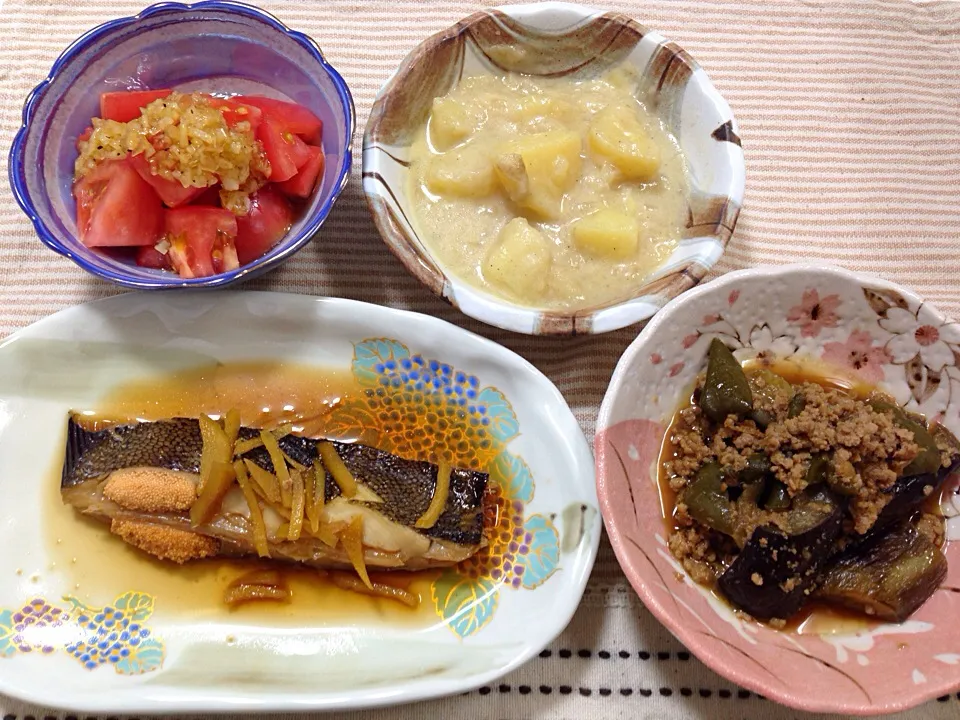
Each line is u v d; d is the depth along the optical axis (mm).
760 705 274
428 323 299
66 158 292
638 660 279
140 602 285
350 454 291
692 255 289
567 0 366
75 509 293
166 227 288
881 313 282
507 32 322
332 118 302
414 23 361
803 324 293
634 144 312
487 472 301
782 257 334
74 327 299
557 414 291
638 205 317
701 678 277
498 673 261
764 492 267
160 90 304
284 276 323
